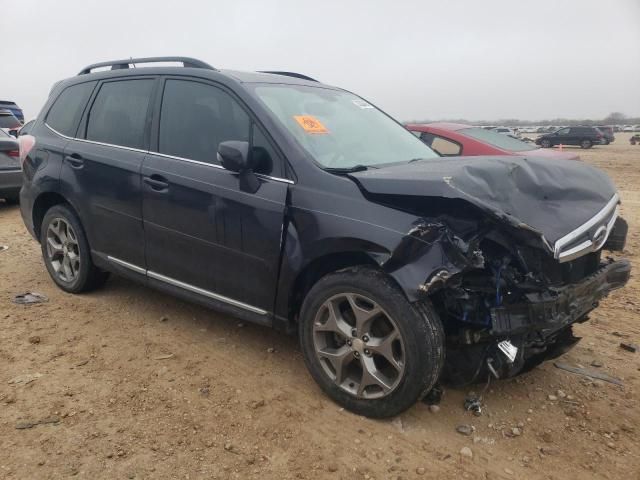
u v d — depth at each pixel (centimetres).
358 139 389
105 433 297
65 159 465
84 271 475
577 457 290
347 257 319
